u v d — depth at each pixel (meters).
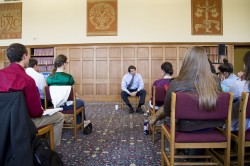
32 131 1.49
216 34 7.55
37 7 7.89
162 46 7.61
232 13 7.55
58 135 2.32
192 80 1.59
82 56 7.79
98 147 2.77
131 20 7.65
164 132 1.96
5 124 1.36
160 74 7.62
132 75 5.63
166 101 1.71
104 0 7.68
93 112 5.33
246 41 7.55
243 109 1.67
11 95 1.37
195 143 1.62
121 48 7.70
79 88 7.83
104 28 7.71
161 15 7.60
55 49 7.87
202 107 1.50
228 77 2.69
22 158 1.36
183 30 7.57
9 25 8.03
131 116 4.79
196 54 1.60
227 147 1.63
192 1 7.54
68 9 7.79
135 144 2.88
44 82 3.26
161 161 2.14
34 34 7.91
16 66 1.70
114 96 7.73
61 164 1.64
